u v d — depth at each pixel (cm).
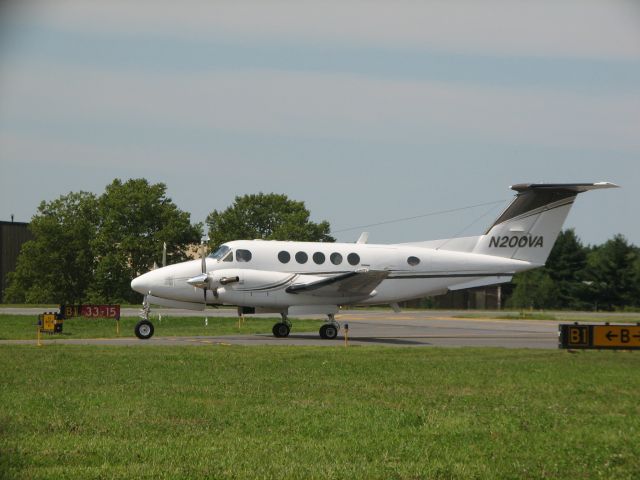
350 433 3153
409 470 2659
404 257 7931
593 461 2808
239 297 7406
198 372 4712
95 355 5506
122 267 18338
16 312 13212
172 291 7381
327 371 4872
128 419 3325
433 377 4684
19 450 2808
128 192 18762
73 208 19512
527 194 8106
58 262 19012
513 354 5906
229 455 2789
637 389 4284
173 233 18462
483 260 8069
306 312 7556
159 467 2627
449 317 14688
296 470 2625
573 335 5919
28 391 3966
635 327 5906
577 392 4172
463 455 2859
